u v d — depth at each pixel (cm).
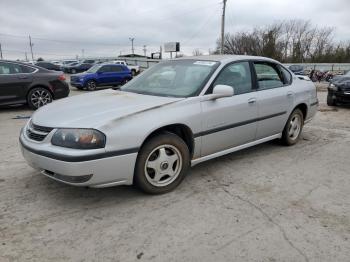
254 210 352
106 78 1930
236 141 464
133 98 411
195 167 472
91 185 337
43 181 420
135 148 348
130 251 282
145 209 353
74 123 338
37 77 987
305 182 427
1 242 293
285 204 366
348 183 427
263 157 519
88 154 323
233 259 273
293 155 532
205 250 284
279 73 550
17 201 367
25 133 381
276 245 292
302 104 582
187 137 407
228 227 319
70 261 270
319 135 671
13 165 479
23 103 980
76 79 1883
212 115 418
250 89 480
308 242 297
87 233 308
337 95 1045
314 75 3080
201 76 437
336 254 281
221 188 405
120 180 351
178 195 385
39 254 278
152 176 380
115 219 332
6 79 930
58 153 327
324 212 350
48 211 347
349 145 598
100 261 270
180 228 317
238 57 487
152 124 358
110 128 335
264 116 497
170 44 3138
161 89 444
